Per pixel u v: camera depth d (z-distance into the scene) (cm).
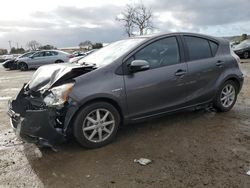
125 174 378
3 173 390
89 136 449
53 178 375
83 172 386
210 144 461
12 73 1969
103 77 451
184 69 531
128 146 461
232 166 390
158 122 565
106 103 454
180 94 532
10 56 4300
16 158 433
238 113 619
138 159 417
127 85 468
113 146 462
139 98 482
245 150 439
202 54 568
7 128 568
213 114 611
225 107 613
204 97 568
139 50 494
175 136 496
